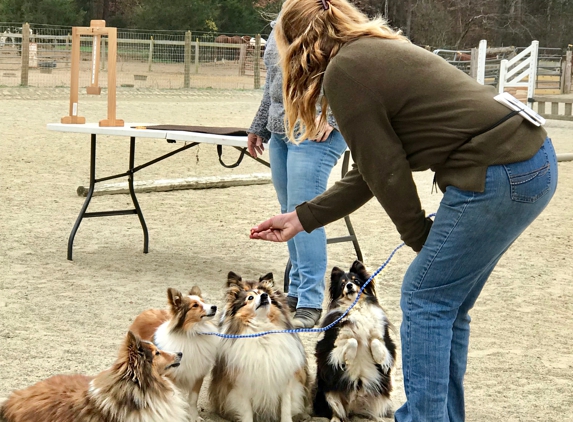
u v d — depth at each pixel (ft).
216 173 40.55
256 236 11.46
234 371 12.19
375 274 12.29
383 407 12.84
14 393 11.55
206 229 27.89
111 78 23.07
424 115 9.48
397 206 9.73
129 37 129.29
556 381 14.73
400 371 15.21
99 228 27.35
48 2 128.36
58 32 126.11
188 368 12.33
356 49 9.53
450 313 10.05
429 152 9.59
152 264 22.68
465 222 9.48
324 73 9.73
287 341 12.42
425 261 9.89
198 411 13.02
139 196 33.68
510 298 20.49
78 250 24.06
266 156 47.42
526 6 146.20
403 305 10.27
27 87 76.02
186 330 12.30
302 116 10.20
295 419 12.92
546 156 9.53
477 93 9.53
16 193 32.78
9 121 55.52
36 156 42.65
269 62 17.87
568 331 17.89
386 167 9.54
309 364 15.08
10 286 19.72
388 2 129.29
